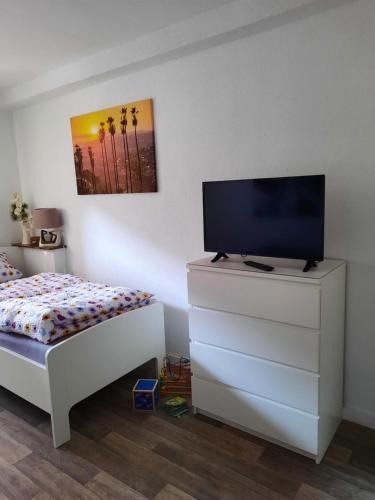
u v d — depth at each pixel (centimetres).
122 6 222
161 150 294
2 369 247
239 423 225
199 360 235
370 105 202
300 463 201
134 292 284
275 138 237
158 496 182
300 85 222
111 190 331
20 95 370
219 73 253
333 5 202
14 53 291
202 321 229
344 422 233
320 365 192
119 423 238
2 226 417
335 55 208
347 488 183
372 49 197
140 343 271
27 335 233
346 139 212
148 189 305
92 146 336
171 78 277
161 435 226
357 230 215
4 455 213
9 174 418
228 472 196
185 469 199
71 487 190
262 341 207
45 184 398
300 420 200
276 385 206
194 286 229
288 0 204
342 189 217
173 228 300
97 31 256
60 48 284
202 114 266
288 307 195
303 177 193
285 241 204
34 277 352
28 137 404
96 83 323
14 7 219
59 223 383
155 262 317
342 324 222
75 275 386
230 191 220
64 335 232
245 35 235
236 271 209
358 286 219
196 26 240
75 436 227
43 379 217
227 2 224
